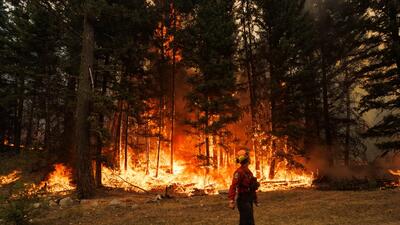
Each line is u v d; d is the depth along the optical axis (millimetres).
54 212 11812
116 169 22062
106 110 16297
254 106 22453
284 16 21000
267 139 20578
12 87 27281
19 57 25547
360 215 9445
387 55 17578
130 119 24188
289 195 14773
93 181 15875
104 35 20344
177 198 15211
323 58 22641
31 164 21750
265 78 22000
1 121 30422
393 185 18000
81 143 15578
